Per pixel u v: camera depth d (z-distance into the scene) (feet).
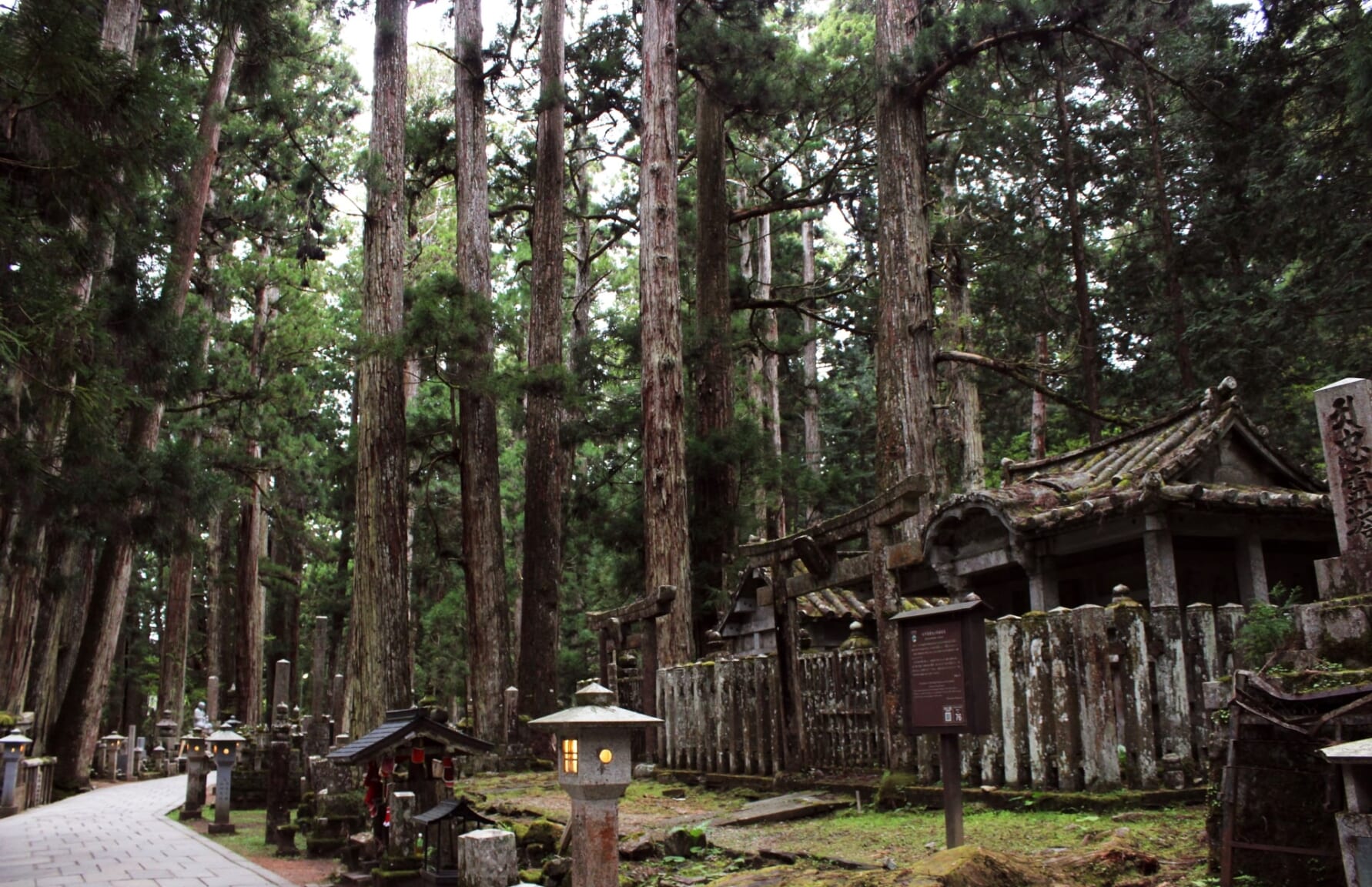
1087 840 19.44
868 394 125.18
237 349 100.58
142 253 56.29
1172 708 24.02
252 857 32.60
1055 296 87.92
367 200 58.90
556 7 80.64
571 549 113.19
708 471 70.85
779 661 35.91
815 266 122.11
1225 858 15.71
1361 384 20.33
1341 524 20.35
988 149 81.51
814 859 21.29
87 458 47.06
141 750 88.02
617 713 16.96
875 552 31.30
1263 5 57.57
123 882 26.78
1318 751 15.43
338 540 140.67
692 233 91.15
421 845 25.55
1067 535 36.14
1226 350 63.77
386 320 56.95
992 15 49.52
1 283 29.45
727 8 77.30
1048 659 24.75
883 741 31.68
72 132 28.50
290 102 66.13
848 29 99.71
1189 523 34.30
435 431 77.10
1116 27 63.87
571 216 98.58
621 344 88.99
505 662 67.82
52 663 68.64
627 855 23.77
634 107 88.43
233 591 138.51
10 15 26.27
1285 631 20.49
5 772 50.72
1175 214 76.43
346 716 75.82
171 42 65.46
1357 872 12.12
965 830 22.13
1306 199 57.62
